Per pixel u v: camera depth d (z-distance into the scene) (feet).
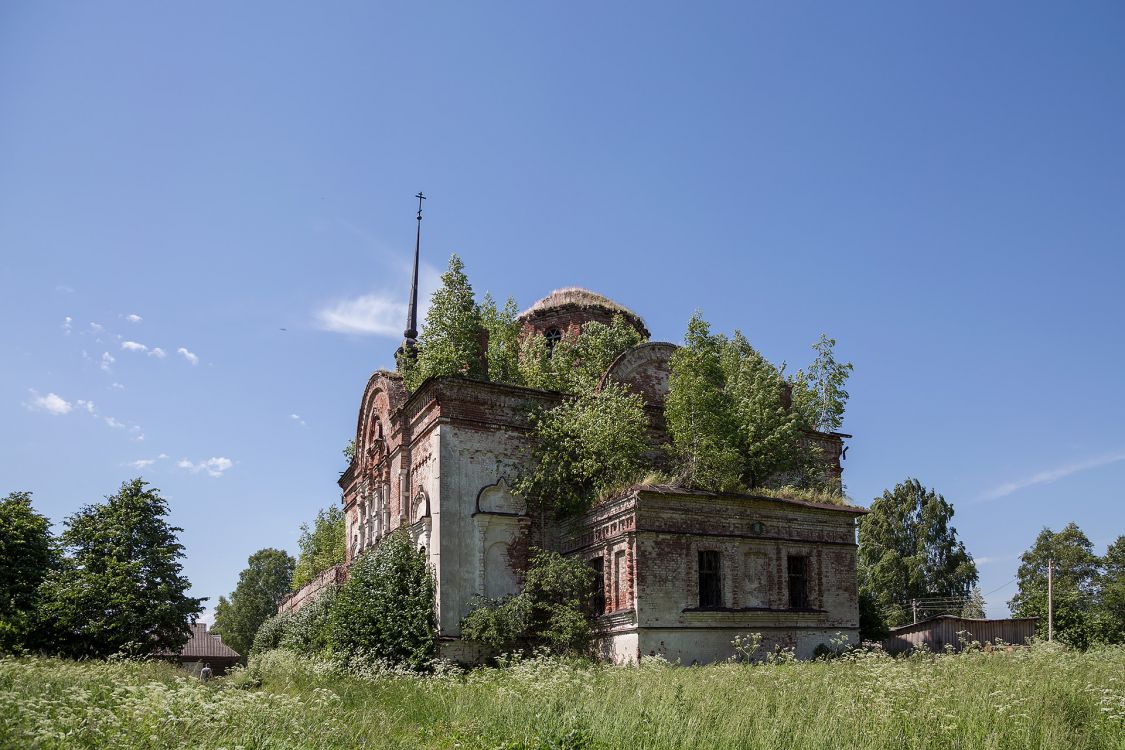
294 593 188.14
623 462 101.09
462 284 122.52
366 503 134.82
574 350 138.31
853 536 105.50
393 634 93.76
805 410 126.82
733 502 97.76
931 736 39.73
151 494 122.83
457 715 51.42
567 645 93.97
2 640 105.70
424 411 108.88
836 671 62.85
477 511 102.58
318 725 42.60
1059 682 50.29
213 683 75.87
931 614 207.92
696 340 106.22
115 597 112.16
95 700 44.65
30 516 124.36
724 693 50.11
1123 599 215.10
